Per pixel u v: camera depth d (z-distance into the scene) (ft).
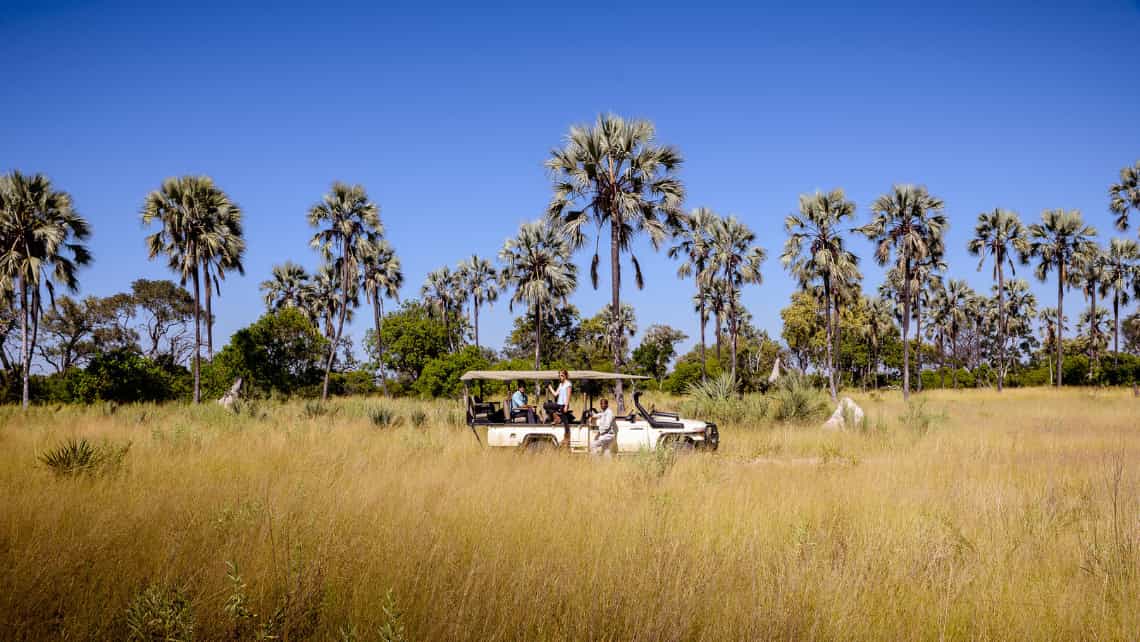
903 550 20.17
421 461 37.88
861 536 21.93
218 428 53.31
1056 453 44.98
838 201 132.26
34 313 109.70
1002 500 26.96
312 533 20.25
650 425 43.68
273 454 40.16
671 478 31.68
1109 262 173.68
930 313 248.52
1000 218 164.04
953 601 16.87
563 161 78.89
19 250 103.60
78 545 18.52
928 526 22.44
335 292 187.93
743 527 22.75
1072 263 160.76
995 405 103.40
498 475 32.91
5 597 14.92
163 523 21.43
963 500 27.61
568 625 14.48
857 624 15.21
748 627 14.46
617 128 78.28
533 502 25.79
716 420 63.77
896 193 130.93
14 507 23.18
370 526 21.12
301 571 16.38
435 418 65.72
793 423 62.39
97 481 29.27
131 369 105.50
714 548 20.27
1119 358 185.98
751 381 81.51
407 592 15.78
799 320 198.80
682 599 15.62
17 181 102.47
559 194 79.10
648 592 16.10
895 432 56.34
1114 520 22.70
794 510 25.13
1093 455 43.68
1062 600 16.38
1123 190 152.15
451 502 25.66
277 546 18.98
